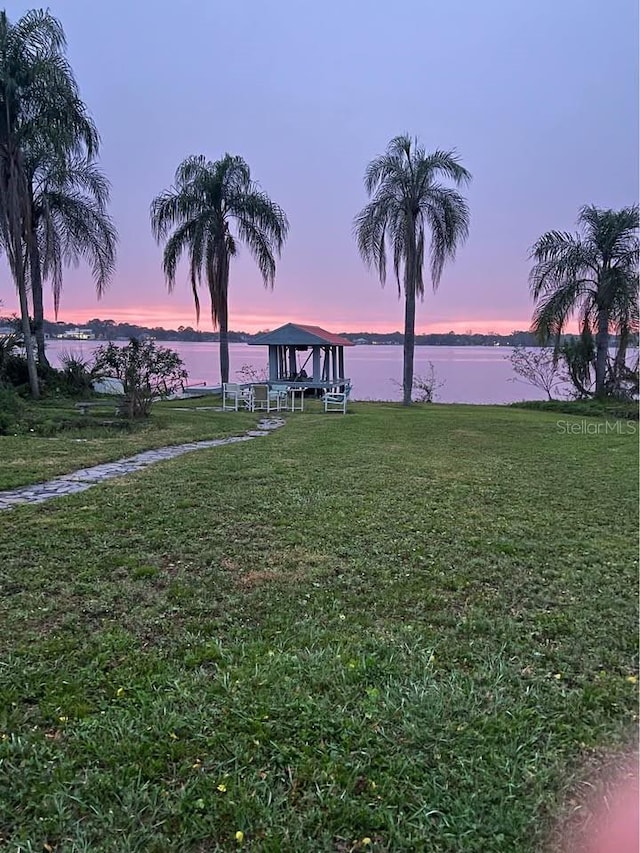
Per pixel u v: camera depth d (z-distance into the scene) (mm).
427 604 3012
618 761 1830
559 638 2662
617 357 16938
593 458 7734
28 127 11875
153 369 12102
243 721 2004
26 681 2238
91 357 15953
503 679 2305
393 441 9133
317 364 20922
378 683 2260
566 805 1651
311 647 2547
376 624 2785
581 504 5102
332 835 1552
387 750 1878
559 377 18875
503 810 1629
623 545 3982
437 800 1667
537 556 3742
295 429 11031
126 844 1508
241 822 1587
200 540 3961
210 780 1734
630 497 5379
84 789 1691
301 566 3512
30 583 3188
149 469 6477
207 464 6797
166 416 12633
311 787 1717
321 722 2010
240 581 3270
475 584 3281
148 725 1975
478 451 8227
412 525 4379
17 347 14688
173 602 2988
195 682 2242
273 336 20688
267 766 1800
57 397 13734
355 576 3369
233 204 17875
